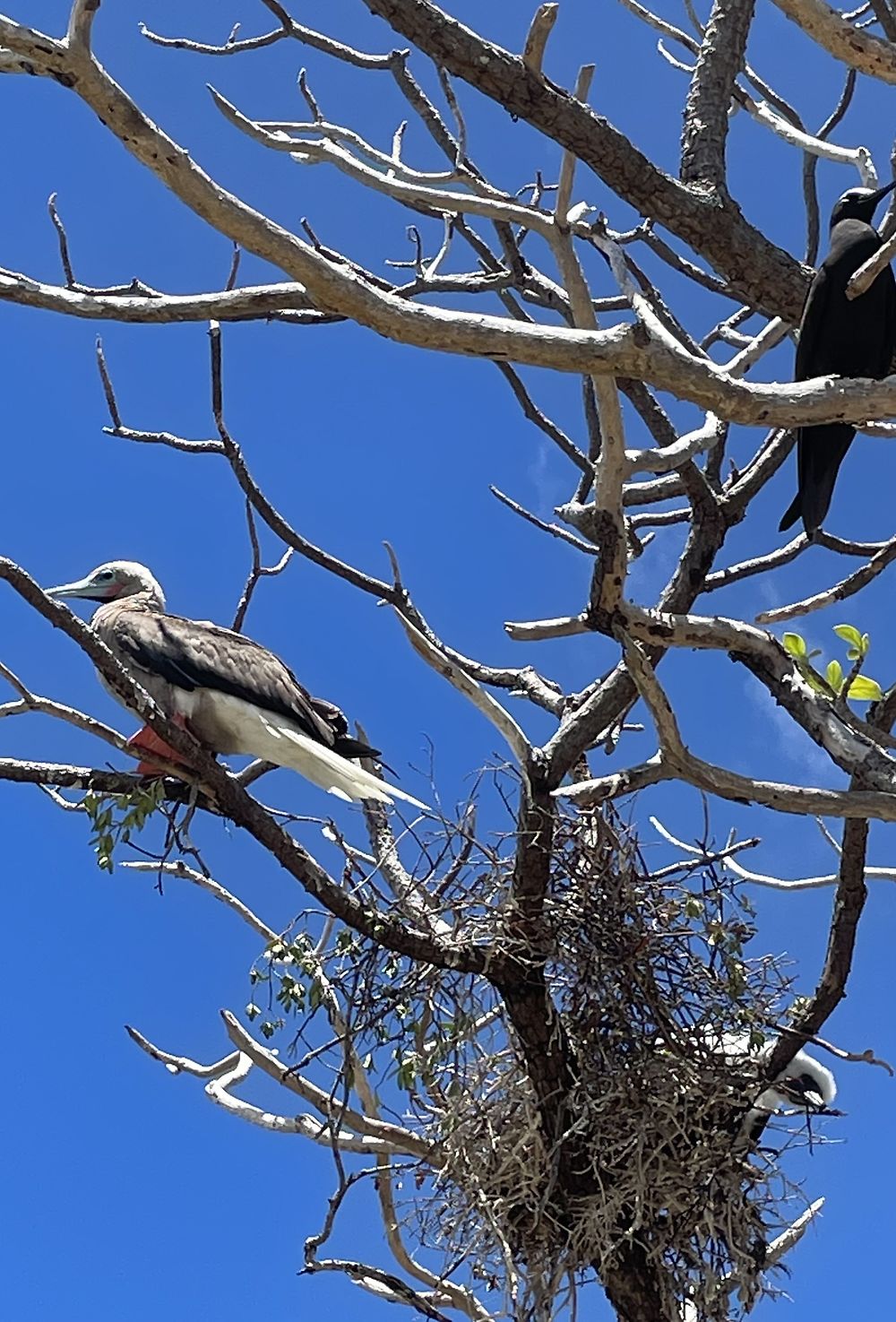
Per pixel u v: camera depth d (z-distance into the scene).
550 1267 5.29
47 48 3.45
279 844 4.97
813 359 5.94
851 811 4.65
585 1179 5.34
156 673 5.97
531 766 4.99
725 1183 5.27
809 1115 5.39
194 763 4.84
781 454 6.27
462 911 5.28
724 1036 5.57
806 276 5.89
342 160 4.81
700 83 6.05
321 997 5.27
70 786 5.14
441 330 3.75
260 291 5.30
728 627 5.07
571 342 3.82
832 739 5.03
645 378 3.88
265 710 5.90
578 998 5.31
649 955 5.30
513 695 6.65
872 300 5.83
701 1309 5.21
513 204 4.50
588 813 5.25
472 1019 5.24
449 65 4.87
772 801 4.69
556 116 5.08
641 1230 5.28
